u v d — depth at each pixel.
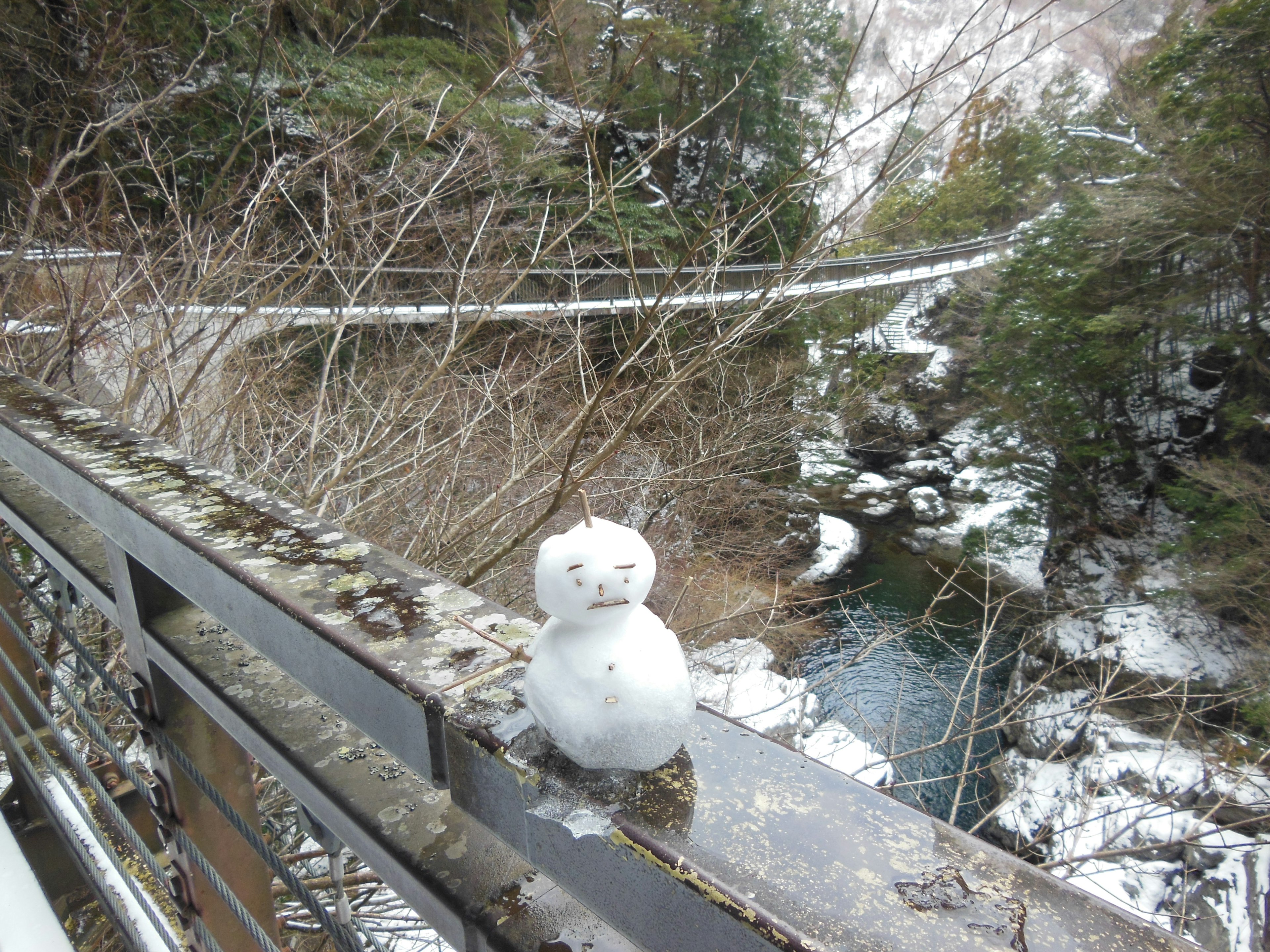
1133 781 8.21
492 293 6.81
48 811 1.30
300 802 0.81
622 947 0.58
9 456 1.28
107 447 1.11
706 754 0.52
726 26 9.80
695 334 4.36
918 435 20.95
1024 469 16.77
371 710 0.65
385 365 6.76
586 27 6.63
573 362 6.91
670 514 7.66
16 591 1.54
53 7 7.42
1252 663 10.52
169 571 0.88
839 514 19.25
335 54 7.14
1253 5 11.17
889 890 0.39
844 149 3.81
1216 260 13.16
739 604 7.95
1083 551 15.17
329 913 0.76
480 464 6.55
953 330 21.36
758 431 8.57
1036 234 15.63
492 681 0.59
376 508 5.11
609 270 5.77
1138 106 13.65
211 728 1.04
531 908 0.61
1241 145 12.41
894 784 4.49
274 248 6.09
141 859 1.22
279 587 0.72
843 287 6.74
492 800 0.56
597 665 0.50
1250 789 7.77
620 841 0.44
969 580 15.73
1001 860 0.42
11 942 1.14
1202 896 7.15
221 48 8.36
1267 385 13.70
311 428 5.07
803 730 7.31
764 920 0.37
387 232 6.10
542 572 0.57
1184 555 12.30
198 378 4.52
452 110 7.71
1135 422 15.67
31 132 7.42
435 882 0.64
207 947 1.07
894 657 12.06
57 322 4.91
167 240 6.45
